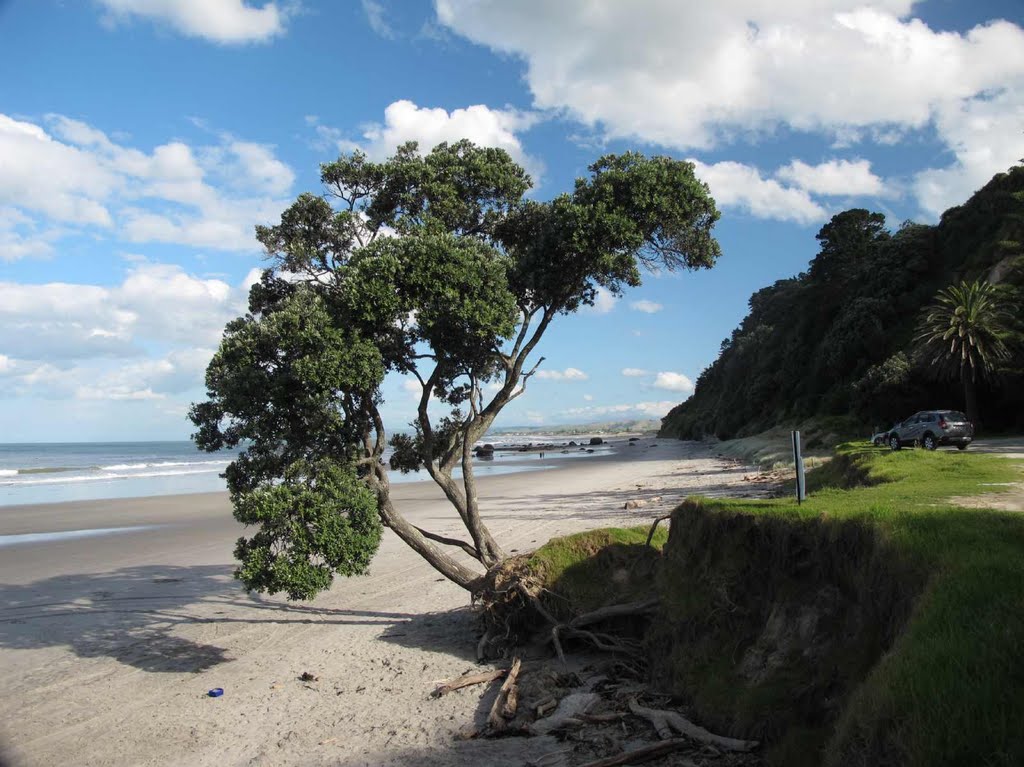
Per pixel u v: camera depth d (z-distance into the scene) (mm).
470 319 9344
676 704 6805
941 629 4031
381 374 9391
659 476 37875
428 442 11258
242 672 9328
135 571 16125
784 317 84750
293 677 9039
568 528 18969
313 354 9055
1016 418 38719
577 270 11055
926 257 55344
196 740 7137
